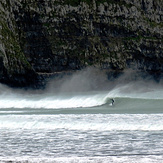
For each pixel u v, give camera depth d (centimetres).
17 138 7075
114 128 7919
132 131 7581
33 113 11169
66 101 15575
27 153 5975
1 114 10819
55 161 5438
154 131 7550
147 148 6184
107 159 5516
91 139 6906
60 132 7612
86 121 8725
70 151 6072
